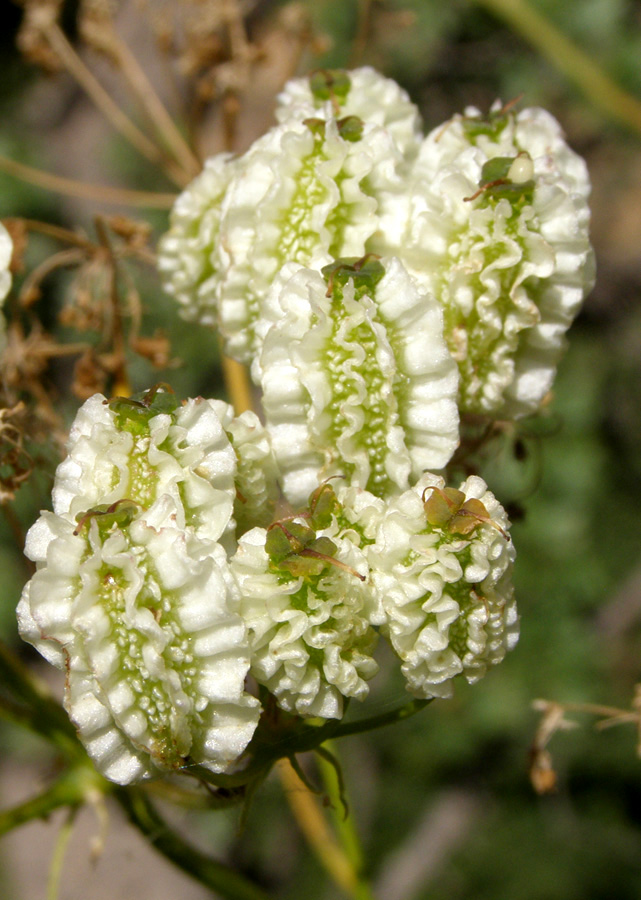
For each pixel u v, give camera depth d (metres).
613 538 0.39
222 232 0.16
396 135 0.17
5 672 0.18
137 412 0.15
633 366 0.43
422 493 0.15
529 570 0.37
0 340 0.17
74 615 0.14
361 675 0.15
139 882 0.41
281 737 0.15
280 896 0.38
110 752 0.15
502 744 0.38
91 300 0.20
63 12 0.40
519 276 0.16
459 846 0.37
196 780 0.17
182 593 0.14
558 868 0.36
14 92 0.45
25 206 0.38
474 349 0.16
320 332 0.15
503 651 0.15
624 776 0.37
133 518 0.15
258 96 0.31
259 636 0.15
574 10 0.40
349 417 0.15
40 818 0.18
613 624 0.38
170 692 0.14
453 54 0.42
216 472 0.15
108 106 0.22
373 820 0.38
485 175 0.16
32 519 0.30
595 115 0.42
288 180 0.16
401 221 0.16
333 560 0.15
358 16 0.37
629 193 0.48
